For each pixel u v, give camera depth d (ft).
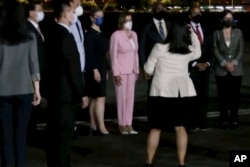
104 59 56.44
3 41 40.19
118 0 183.83
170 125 42.83
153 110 42.83
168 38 42.01
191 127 58.44
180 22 42.06
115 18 151.64
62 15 39.24
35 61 41.11
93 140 54.90
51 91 39.55
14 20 40.22
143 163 46.80
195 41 42.91
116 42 56.75
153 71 42.57
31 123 54.54
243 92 88.02
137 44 58.03
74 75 38.93
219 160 47.73
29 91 41.06
